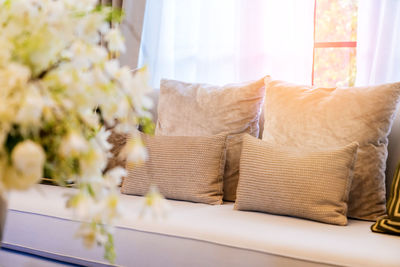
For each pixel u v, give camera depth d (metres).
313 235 1.44
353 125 1.83
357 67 2.60
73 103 0.68
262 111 2.25
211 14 2.92
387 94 1.83
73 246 1.63
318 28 2.65
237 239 1.41
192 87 2.31
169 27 3.09
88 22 0.70
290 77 2.76
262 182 1.75
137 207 1.73
